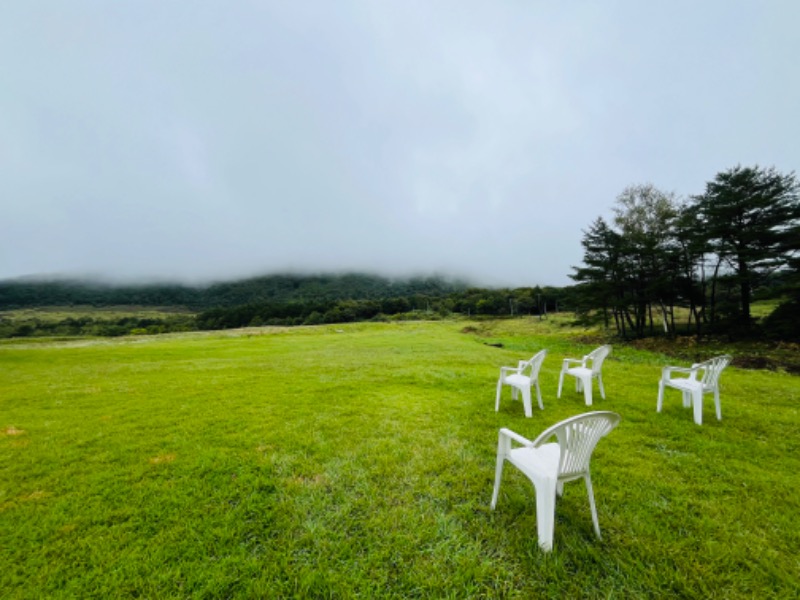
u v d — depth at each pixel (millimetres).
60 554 3162
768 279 23703
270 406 8164
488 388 9922
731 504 3801
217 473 4684
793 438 5859
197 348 28266
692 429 6211
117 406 8648
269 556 3076
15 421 7465
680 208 28812
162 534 3379
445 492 4086
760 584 2723
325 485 4301
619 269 29562
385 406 8023
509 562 2973
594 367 8016
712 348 21266
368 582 2768
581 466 3125
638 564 2885
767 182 24031
